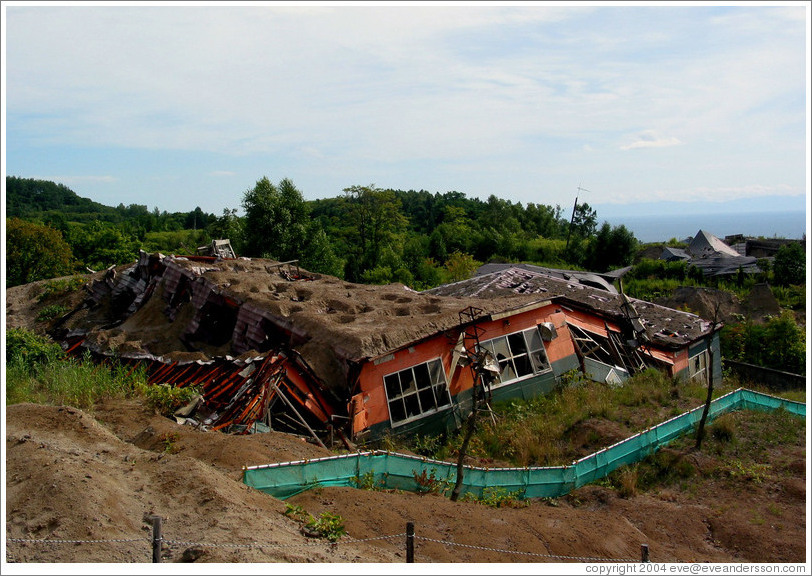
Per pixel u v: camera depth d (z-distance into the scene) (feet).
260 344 47.75
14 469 22.36
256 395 38.50
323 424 40.11
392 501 25.76
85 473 22.16
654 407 45.65
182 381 44.09
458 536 23.63
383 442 41.24
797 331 79.97
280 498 25.48
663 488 35.37
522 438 41.19
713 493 34.27
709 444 38.75
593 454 35.68
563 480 34.19
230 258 72.54
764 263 132.16
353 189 167.22
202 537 19.29
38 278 101.71
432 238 193.67
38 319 67.46
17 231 99.71
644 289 127.03
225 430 35.86
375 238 167.73
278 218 123.13
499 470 32.55
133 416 34.01
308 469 26.71
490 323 49.08
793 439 39.27
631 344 58.65
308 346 43.55
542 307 52.90
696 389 50.19
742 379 72.90
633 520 30.71
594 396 48.29
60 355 49.96
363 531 22.65
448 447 42.45
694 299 106.22
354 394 41.11
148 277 63.93
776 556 27.71
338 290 58.23
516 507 30.48
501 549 23.22
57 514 19.58
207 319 53.93
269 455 29.25
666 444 38.91
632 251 160.15
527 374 50.75
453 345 46.09
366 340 41.57
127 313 62.18
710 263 139.64
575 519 27.86
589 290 77.20
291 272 71.15
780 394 60.54
